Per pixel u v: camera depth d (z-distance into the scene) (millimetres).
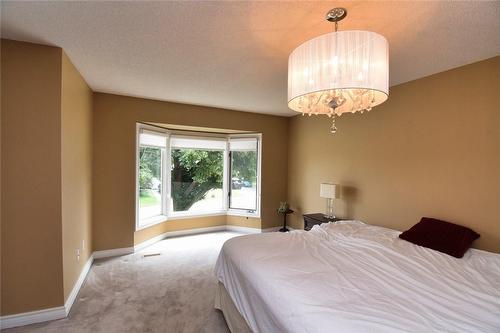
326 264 1703
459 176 2334
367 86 1410
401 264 1739
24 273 1982
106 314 2150
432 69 2428
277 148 4789
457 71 2359
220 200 4957
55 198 2055
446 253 2000
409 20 1630
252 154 4832
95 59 2301
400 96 2855
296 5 1500
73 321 2047
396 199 2883
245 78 2783
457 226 2230
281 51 2125
